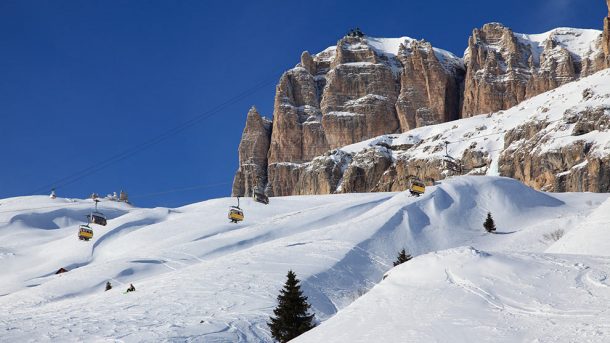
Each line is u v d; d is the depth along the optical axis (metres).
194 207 126.69
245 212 113.12
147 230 104.50
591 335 18.31
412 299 25.33
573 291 23.08
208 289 51.53
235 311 43.50
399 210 86.19
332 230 79.94
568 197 105.75
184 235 96.62
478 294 24.55
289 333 37.06
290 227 92.31
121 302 48.81
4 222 129.62
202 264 66.62
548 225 77.56
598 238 41.44
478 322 21.38
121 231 108.44
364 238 75.19
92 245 102.06
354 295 54.72
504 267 26.73
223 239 87.25
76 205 146.75
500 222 88.38
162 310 43.97
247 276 56.56
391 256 71.25
